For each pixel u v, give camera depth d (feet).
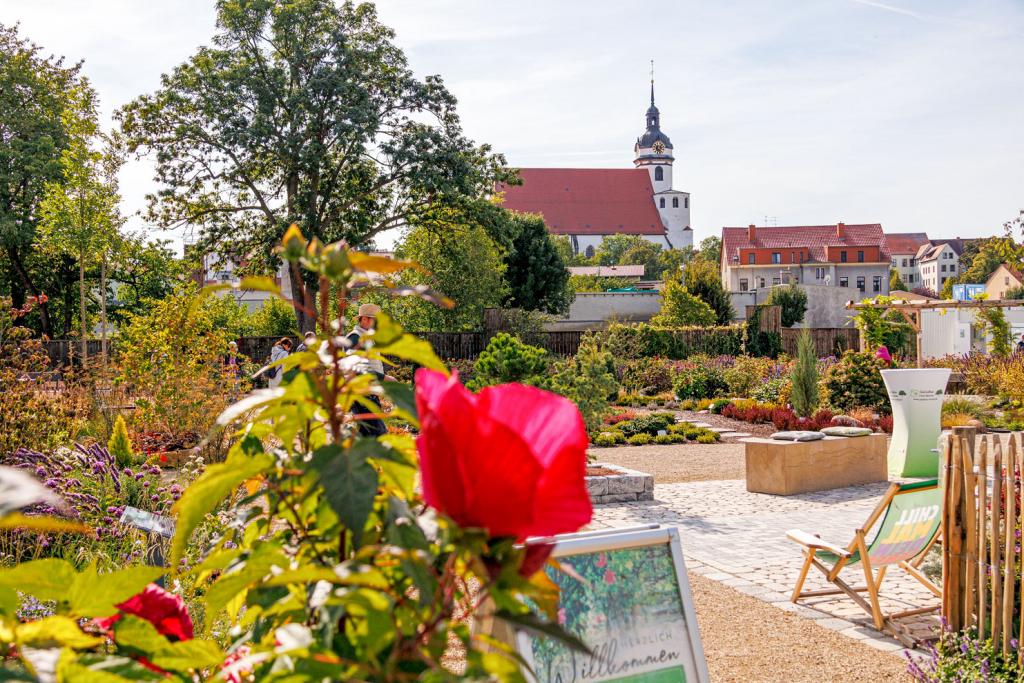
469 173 112.98
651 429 61.52
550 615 3.47
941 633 16.58
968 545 16.16
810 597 22.16
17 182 124.77
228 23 108.27
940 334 106.83
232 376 45.24
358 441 3.53
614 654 9.80
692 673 10.12
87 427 36.04
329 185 114.11
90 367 43.98
